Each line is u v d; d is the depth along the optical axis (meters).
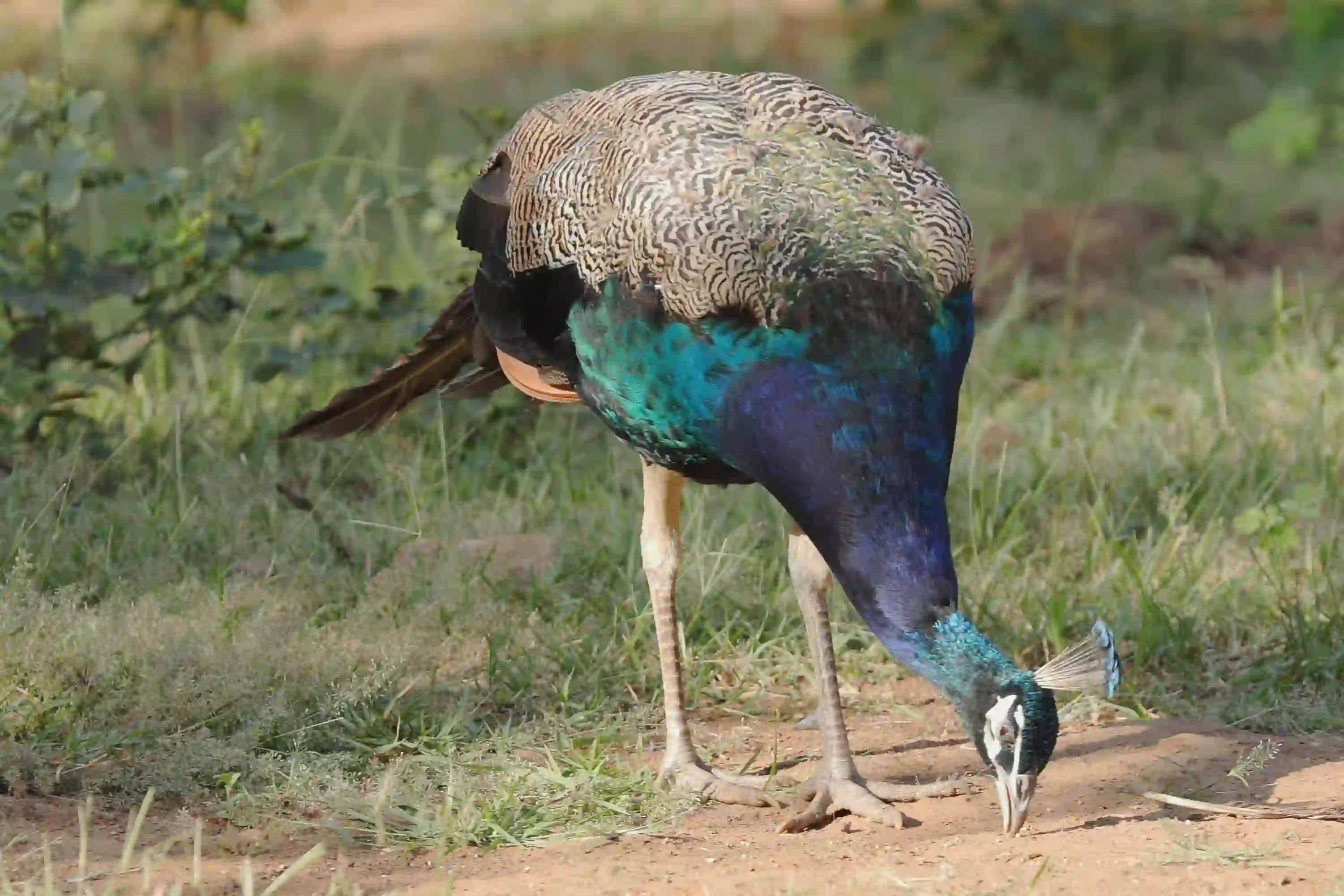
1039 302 22.28
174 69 35.00
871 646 14.38
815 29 37.97
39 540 14.81
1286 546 15.27
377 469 16.94
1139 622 14.25
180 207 18.36
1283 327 20.34
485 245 13.05
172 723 12.23
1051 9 32.78
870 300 10.86
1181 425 18.11
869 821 11.39
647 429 11.73
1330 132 29.11
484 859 10.75
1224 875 9.86
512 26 39.06
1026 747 9.70
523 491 16.67
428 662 13.60
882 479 10.45
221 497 15.98
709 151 11.52
